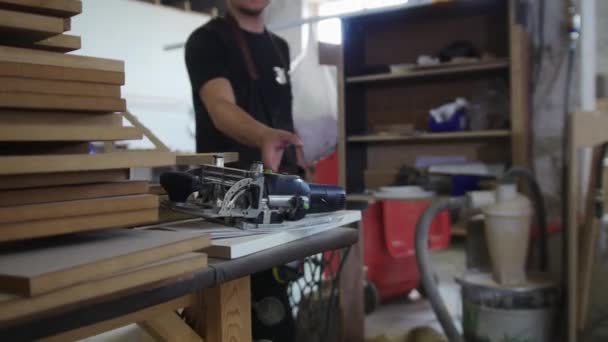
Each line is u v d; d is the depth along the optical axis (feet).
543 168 8.32
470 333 6.36
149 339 3.87
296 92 7.32
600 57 8.25
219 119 4.57
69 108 2.03
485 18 8.44
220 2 12.08
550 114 8.27
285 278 3.92
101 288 1.75
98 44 11.71
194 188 2.81
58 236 2.15
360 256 6.34
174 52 13.78
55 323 1.67
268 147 4.00
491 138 8.47
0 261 1.76
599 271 7.26
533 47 8.30
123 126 2.18
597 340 6.63
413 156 9.05
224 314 2.74
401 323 7.55
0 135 1.82
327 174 8.15
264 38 5.69
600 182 6.49
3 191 1.86
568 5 8.10
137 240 2.09
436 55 8.83
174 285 2.05
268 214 2.86
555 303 6.23
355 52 8.83
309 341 4.41
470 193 6.26
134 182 2.20
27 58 1.95
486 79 8.45
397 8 7.99
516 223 6.08
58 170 1.90
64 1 2.17
